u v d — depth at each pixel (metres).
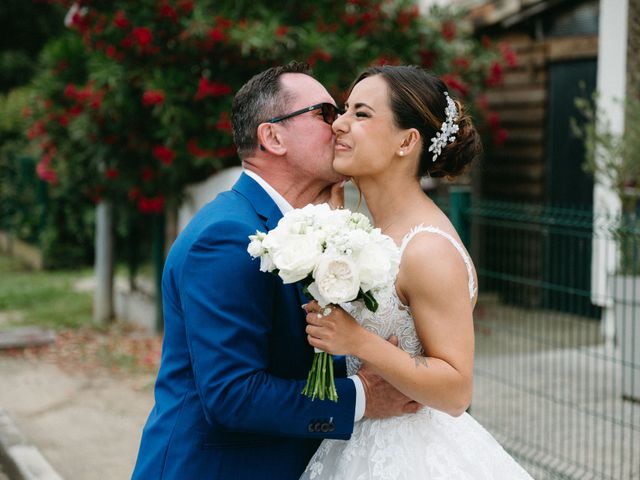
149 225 7.74
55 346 7.19
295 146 2.12
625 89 6.61
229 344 1.88
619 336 5.08
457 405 1.95
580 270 4.34
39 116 7.56
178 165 6.67
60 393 5.85
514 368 5.70
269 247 1.79
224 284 1.91
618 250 4.94
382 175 2.10
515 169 8.13
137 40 6.33
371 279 1.79
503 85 8.20
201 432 2.01
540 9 7.60
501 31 8.19
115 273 8.45
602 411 4.89
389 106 2.03
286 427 1.91
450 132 2.09
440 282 1.93
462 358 1.93
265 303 1.96
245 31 6.19
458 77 7.21
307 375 2.08
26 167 11.68
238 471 2.02
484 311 6.82
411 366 1.88
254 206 2.09
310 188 2.20
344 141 2.07
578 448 4.15
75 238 11.45
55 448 4.79
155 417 2.10
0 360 6.77
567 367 5.70
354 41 6.52
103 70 6.35
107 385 6.03
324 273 1.76
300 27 6.68
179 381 2.06
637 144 5.49
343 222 1.83
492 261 7.73
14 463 4.51
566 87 7.61
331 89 6.22
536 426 4.70
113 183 7.28
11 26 16.72
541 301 4.71
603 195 6.76
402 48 6.98
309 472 2.14
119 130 6.82
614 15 6.63
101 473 4.42
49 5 16.27
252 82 2.18
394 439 2.07
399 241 2.04
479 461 2.15
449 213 4.53
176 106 6.33
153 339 7.39
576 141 7.54
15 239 12.51
